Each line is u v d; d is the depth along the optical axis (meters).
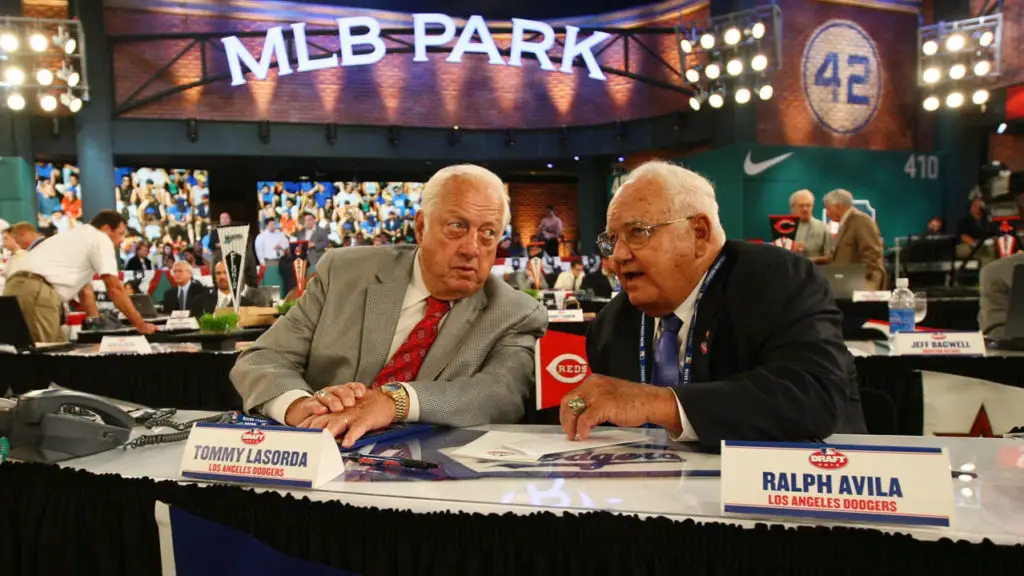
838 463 0.88
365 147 11.97
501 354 1.68
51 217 11.29
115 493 1.06
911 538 0.79
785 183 11.26
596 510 0.91
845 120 11.95
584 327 4.32
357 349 1.74
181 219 12.39
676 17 12.05
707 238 1.47
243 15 11.70
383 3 12.58
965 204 12.11
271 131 11.53
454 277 1.67
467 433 1.38
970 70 9.05
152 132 11.05
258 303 4.45
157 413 1.48
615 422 1.20
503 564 0.88
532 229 14.84
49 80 8.25
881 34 12.11
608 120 12.72
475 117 12.72
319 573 0.89
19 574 1.14
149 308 5.55
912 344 2.52
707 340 1.46
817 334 1.35
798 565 0.81
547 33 11.69
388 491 1.01
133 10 11.24
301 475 1.04
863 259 5.80
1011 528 0.81
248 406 1.54
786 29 11.47
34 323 4.04
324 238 12.13
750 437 1.18
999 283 3.06
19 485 1.13
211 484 1.07
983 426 2.10
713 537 0.84
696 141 11.71
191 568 1.00
